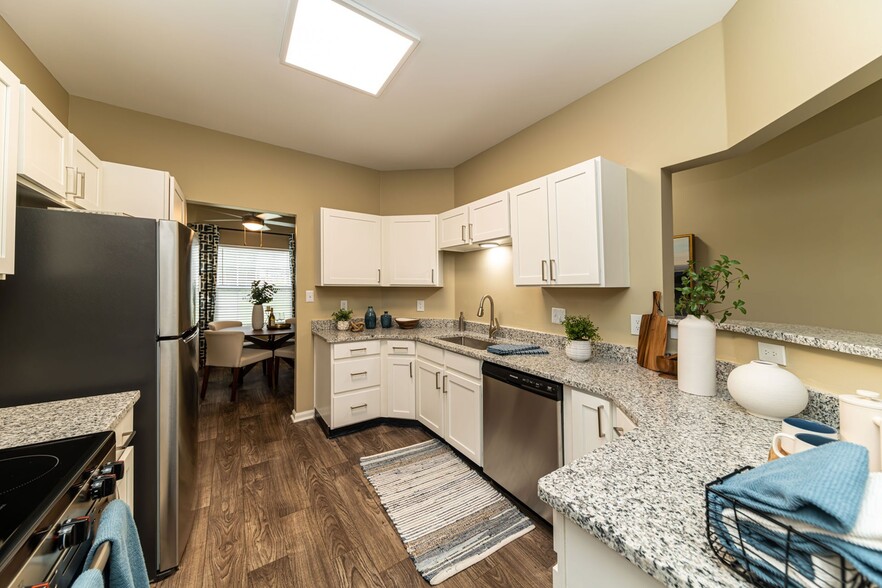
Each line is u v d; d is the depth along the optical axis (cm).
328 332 309
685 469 77
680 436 96
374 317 333
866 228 190
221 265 520
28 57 172
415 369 288
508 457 189
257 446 256
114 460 95
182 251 149
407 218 322
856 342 101
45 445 87
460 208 283
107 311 131
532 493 175
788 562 45
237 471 220
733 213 250
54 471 75
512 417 186
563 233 193
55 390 123
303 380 310
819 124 208
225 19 156
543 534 164
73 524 66
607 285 178
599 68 192
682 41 170
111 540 70
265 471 220
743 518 51
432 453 245
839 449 51
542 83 205
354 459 236
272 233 559
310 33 163
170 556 140
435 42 170
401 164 342
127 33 164
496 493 196
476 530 166
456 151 310
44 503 64
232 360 360
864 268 191
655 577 51
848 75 100
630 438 95
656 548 53
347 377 275
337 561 147
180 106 231
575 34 166
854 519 41
